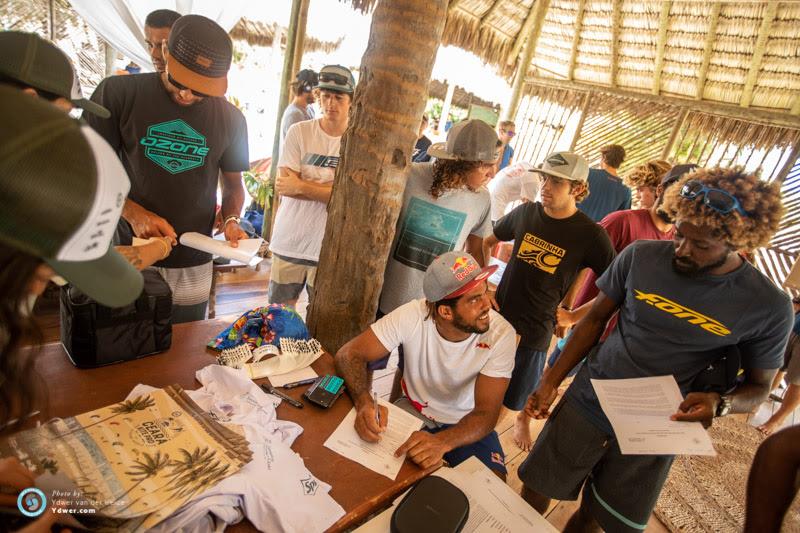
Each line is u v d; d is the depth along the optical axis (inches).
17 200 16.7
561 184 75.0
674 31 191.5
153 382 47.8
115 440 35.7
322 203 94.6
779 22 161.3
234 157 75.2
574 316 88.2
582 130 242.4
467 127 70.7
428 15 57.2
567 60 240.7
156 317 50.8
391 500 41.3
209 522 33.2
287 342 56.6
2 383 20.2
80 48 168.9
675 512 89.7
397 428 49.5
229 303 130.5
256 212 166.2
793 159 175.5
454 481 43.8
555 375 65.5
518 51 242.2
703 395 50.5
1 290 17.7
